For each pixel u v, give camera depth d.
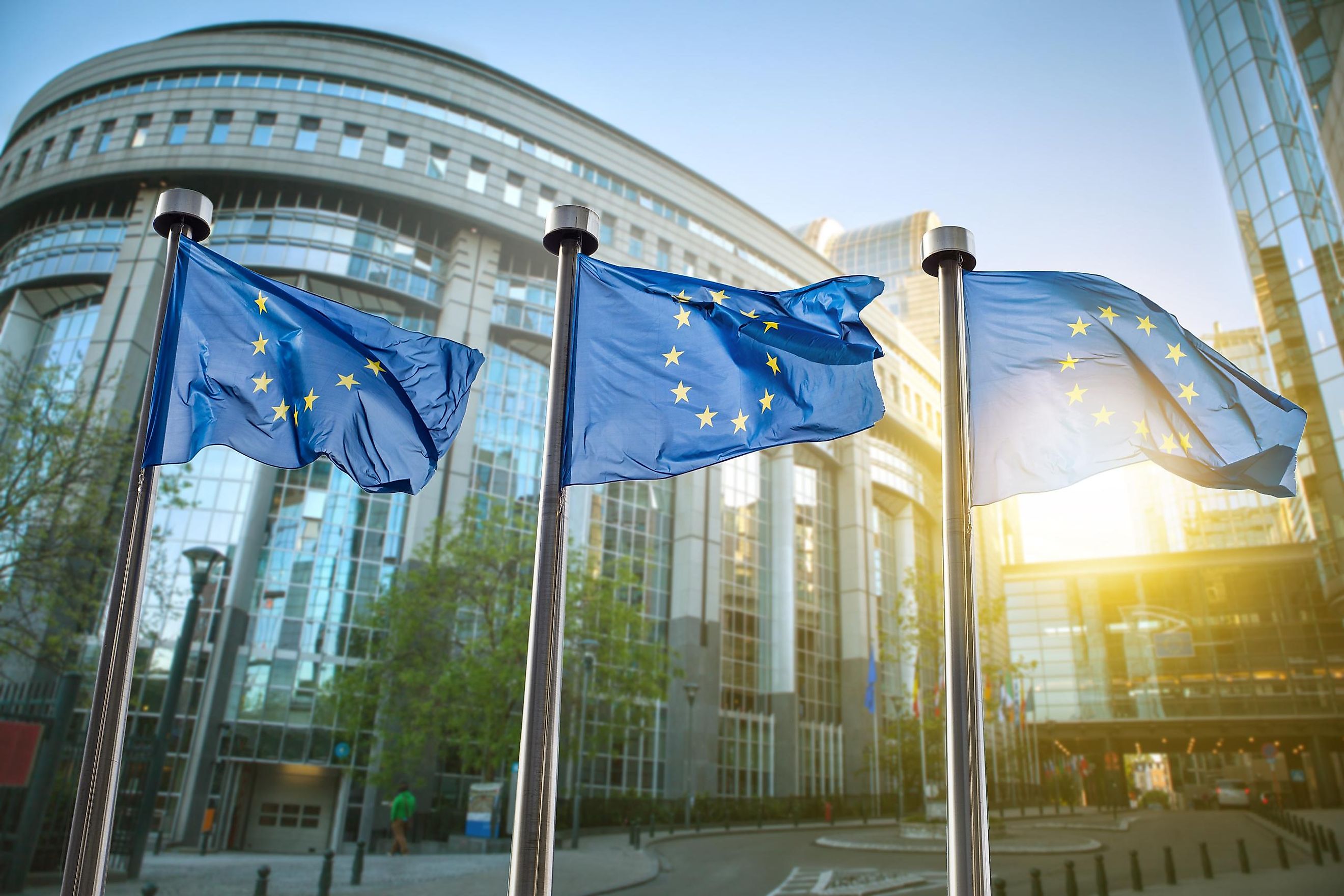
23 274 50.00
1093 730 92.00
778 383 8.66
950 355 8.27
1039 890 15.53
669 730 54.03
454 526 40.12
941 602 56.44
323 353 8.86
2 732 15.79
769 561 65.81
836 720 67.44
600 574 39.62
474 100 55.16
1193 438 8.59
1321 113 43.84
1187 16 63.84
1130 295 8.91
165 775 38.44
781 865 26.53
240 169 48.81
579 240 8.96
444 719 32.62
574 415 8.58
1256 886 21.06
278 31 54.41
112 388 35.03
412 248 52.09
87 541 27.17
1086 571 100.62
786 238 71.31
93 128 51.88
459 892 18.77
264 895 14.38
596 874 23.05
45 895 15.77
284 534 44.44
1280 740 88.75
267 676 41.75
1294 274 52.34
